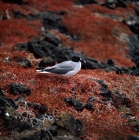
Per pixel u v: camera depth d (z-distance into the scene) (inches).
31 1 2132.1
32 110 721.0
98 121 756.0
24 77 859.4
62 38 1713.8
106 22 2071.9
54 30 1812.3
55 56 1143.0
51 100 778.8
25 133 600.1
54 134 642.8
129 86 970.7
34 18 1929.1
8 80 829.2
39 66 990.4
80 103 789.2
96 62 1395.2
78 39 1817.2
